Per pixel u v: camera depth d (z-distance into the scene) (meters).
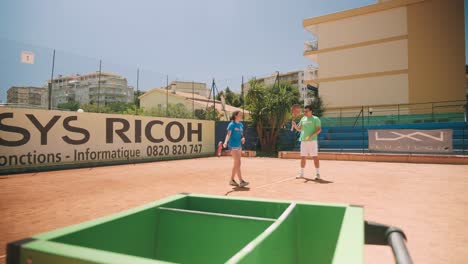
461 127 13.43
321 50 26.50
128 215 1.09
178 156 14.09
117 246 1.02
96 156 10.94
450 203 4.43
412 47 22.64
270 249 0.88
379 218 3.67
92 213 4.06
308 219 1.26
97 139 11.01
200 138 15.35
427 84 22.03
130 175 8.07
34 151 9.35
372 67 24.09
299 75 79.88
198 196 1.47
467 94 23.98
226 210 1.39
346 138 15.53
